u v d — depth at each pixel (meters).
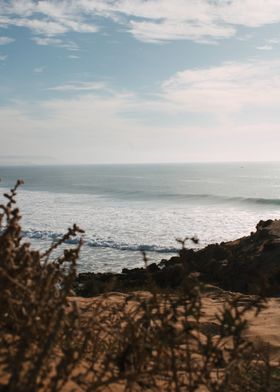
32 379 1.71
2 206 2.21
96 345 2.28
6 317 2.05
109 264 22.02
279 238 17.55
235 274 15.02
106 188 86.00
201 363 2.74
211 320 4.79
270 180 115.81
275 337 4.92
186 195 65.50
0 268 1.93
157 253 24.50
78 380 1.94
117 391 2.12
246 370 2.45
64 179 130.88
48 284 2.08
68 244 25.92
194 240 2.17
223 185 94.75
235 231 31.97
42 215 41.03
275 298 7.57
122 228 32.78
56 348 2.18
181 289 2.22
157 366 2.07
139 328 2.38
